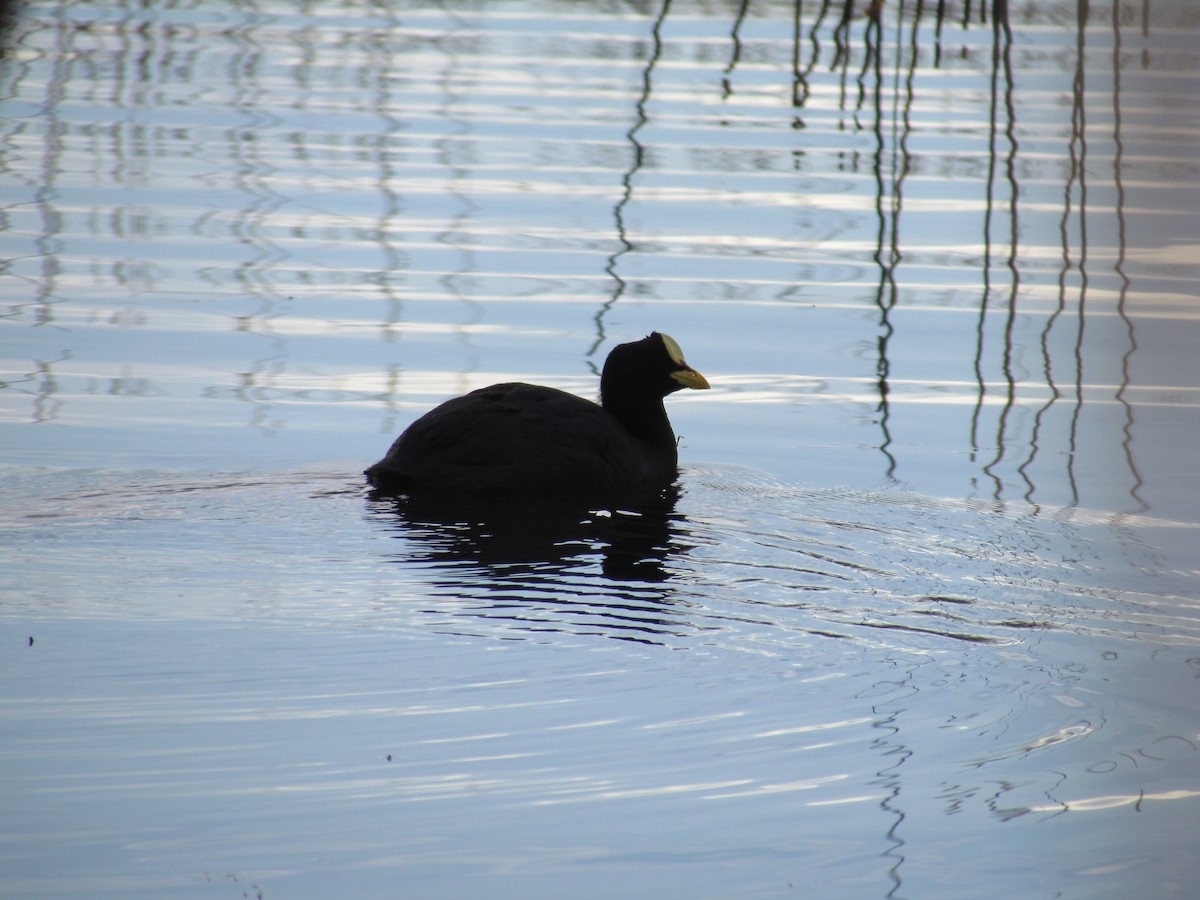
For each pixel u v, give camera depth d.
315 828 7.42
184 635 9.35
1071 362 16.64
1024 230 21.05
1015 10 30.66
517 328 17.16
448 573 10.59
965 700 8.98
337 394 15.13
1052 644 9.79
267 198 21.30
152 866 7.10
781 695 8.93
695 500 12.72
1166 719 8.80
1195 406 15.44
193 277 18.52
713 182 22.33
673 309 17.91
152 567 10.54
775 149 23.75
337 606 9.91
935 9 30.59
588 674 9.06
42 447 13.36
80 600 9.86
